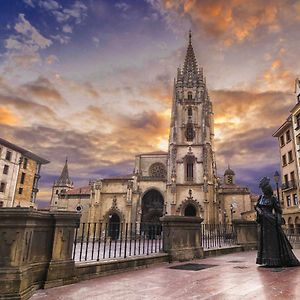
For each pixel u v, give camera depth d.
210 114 70.56
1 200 58.97
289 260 10.18
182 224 13.27
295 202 43.81
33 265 7.00
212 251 15.17
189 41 74.88
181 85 66.81
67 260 7.83
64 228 7.97
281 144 50.47
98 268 8.82
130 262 10.14
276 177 24.47
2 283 5.95
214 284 7.20
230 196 64.69
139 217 61.03
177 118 64.00
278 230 10.48
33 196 71.06
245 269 9.82
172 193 57.44
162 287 7.00
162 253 12.37
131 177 64.81
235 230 19.66
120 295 6.23
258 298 5.59
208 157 60.12
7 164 61.22
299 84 44.25
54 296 6.33
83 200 68.00
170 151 61.28
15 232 6.46
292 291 6.16
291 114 45.59
